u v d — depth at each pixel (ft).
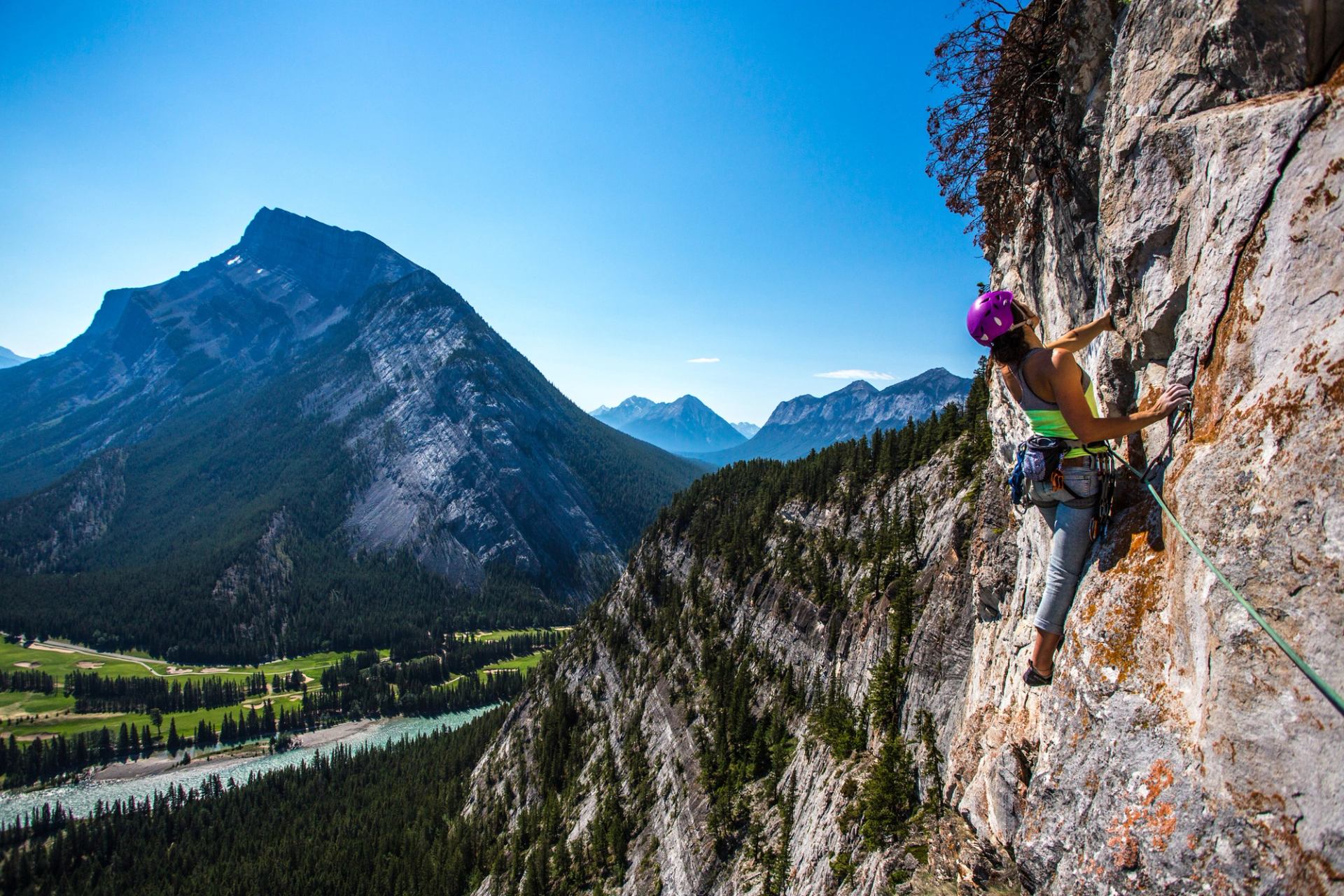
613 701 395.75
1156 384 24.52
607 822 277.44
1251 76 20.86
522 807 392.27
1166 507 21.07
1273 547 16.57
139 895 409.49
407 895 363.15
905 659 121.08
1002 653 50.44
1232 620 17.13
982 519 65.26
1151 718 19.42
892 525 204.23
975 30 42.70
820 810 129.39
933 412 273.13
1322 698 14.60
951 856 54.49
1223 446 19.19
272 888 382.83
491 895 328.49
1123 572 22.56
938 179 53.21
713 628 323.98
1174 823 17.39
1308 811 14.28
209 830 475.72
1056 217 38.09
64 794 589.32
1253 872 15.10
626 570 508.53
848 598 216.54
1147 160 24.71
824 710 176.86
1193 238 22.63
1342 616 14.57
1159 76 24.58
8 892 417.90
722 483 469.98
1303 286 17.62
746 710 238.27
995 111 43.88
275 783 538.88
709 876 188.55
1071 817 21.38
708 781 222.89
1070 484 24.40
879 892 80.33
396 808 476.95
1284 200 18.71
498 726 561.43
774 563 306.35
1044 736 24.44
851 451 331.98
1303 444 16.49
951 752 60.75
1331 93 17.97
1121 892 18.34
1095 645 22.36
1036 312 46.11
